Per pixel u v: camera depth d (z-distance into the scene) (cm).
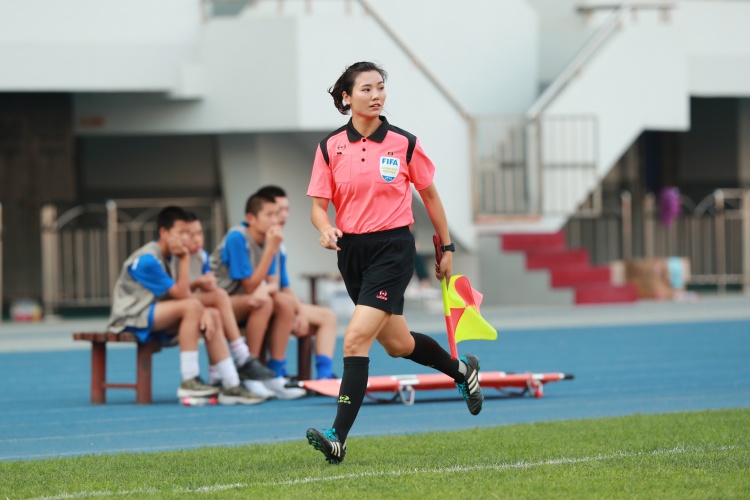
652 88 5362
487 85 5403
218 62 4738
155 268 2431
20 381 3016
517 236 5194
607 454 1638
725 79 5569
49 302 4850
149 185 5591
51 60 4594
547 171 5228
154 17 4700
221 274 2550
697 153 6272
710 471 1475
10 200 5009
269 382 2531
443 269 1691
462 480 1437
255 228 2530
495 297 5234
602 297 5197
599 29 5369
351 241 1612
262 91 4706
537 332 4103
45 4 4591
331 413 2300
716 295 5841
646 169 6316
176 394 2695
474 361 1723
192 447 1889
